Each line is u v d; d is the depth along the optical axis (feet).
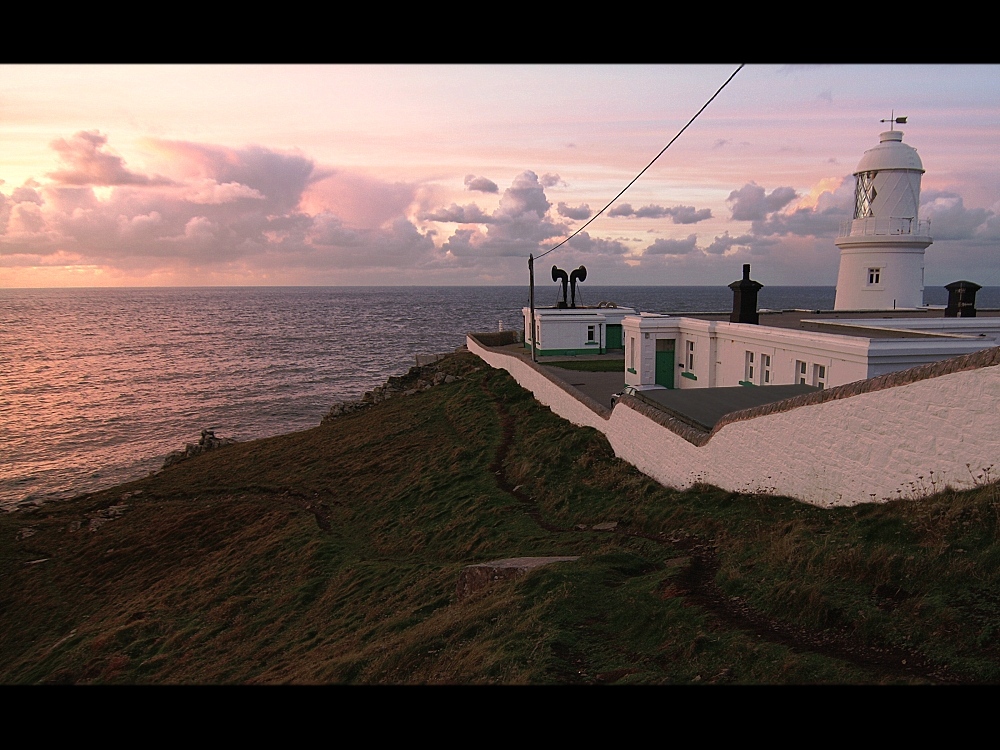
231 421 180.96
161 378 252.01
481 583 39.60
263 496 92.89
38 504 113.19
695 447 51.03
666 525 44.55
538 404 100.37
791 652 22.21
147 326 515.91
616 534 46.60
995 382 27.89
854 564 26.66
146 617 62.08
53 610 72.02
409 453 93.30
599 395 92.43
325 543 67.10
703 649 24.07
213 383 239.30
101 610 69.10
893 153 107.34
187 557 77.77
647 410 59.31
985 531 25.49
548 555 45.16
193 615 59.77
